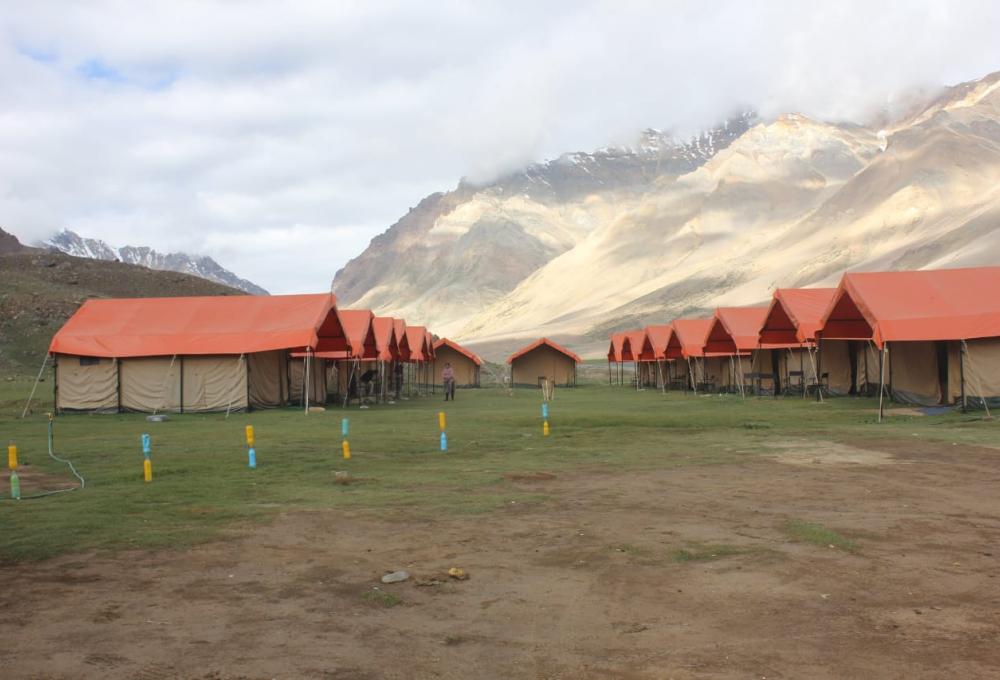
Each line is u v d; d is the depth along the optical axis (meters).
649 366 66.75
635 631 6.45
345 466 15.87
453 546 9.33
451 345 67.94
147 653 6.02
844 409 29.45
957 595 7.20
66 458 16.78
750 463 16.05
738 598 7.21
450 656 5.97
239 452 17.86
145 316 33.16
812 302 36.12
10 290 77.31
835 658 5.76
